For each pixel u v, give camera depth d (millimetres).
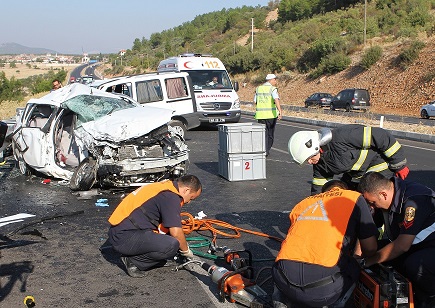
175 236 4941
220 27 110250
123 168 8289
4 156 12477
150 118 8805
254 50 66250
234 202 8211
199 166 11617
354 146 5219
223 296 4582
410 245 3932
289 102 49281
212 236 6469
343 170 5340
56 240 6422
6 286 4996
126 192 8961
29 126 10430
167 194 4988
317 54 54188
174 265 5480
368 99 33969
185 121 16234
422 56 39906
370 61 44531
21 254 5914
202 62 19516
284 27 83312
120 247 5000
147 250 4961
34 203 8359
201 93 18359
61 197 8750
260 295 4438
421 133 17109
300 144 5141
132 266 5180
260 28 96625
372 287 3854
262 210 7711
